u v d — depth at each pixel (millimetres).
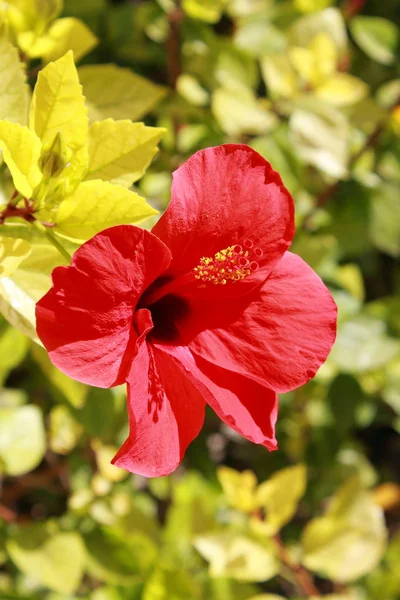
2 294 530
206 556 734
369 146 842
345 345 850
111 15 832
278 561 753
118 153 543
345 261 1104
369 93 998
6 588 833
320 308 530
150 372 507
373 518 771
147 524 792
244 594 785
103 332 489
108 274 485
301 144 777
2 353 694
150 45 837
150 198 790
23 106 541
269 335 528
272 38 832
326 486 1013
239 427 506
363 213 884
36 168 516
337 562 756
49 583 731
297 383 524
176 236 511
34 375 860
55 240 523
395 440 1337
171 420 508
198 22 793
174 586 756
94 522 785
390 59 880
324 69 782
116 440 818
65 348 482
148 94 611
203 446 989
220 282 524
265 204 521
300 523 1077
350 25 913
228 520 877
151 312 536
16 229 534
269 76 787
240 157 516
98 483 794
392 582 908
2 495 889
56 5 602
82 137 527
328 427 962
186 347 531
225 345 530
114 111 609
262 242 523
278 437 1019
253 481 750
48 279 536
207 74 795
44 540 745
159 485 936
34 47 606
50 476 873
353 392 913
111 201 513
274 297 530
